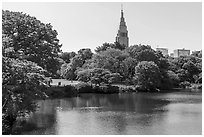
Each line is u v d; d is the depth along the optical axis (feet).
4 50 105.81
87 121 124.88
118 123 121.29
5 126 101.19
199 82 373.61
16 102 97.40
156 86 317.42
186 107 171.94
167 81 338.75
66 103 186.09
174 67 390.01
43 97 116.06
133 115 142.00
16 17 186.91
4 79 95.55
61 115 138.31
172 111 155.63
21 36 185.16
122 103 192.03
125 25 622.95
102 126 114.93
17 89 99.66
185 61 401.49
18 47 180.24
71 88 241.96
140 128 111.96
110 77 282.97
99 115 140.77
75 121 123.95
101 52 357.00
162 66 366.22
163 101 205.46
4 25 180.86
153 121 126.31
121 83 330.95
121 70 338.54
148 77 306.35
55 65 212.23
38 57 192.54
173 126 115.65
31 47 188.85
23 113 113.80
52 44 214.69
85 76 295.69
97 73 285.84
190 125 117.91
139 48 375.25
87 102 194.49
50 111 150.30
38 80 107.65
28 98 102.73
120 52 356.18
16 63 100.89
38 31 196.03
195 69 389.80
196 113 148.77
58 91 225.97
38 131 103.09
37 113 141.38
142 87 301.02
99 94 261.85
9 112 98.58
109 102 196.75
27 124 113.50
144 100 211.82
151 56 359.05
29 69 109.91
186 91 303.27
